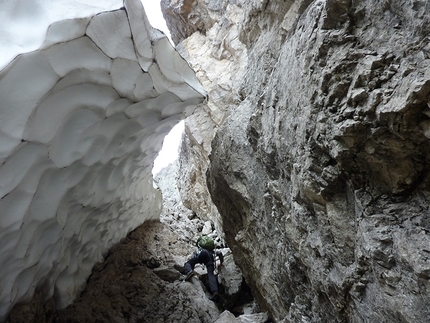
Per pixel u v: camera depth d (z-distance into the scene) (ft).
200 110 16.11
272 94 7.43
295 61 6.05
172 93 8.13
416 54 3.43
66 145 6.42
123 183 10.87
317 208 5.37
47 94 5.16
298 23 6.77
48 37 4.85
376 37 4.01
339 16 4.55
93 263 11.13
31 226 6.31
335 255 4.93
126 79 6.68
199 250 14.11
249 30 11.23
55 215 6.90
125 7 6.02
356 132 4.03
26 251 6.29
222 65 14.85
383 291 3.82
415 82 3.25
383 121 3.71
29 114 4.87
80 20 5.23
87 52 5.58
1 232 5.34
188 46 17.81
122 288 10.59
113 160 8.78
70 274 9.23
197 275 12.87
